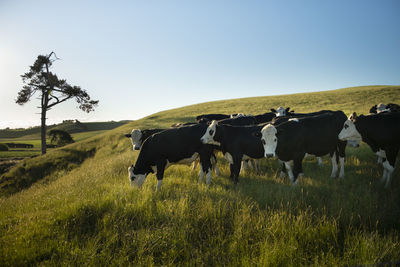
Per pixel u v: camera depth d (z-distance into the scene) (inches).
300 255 161.9
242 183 312.3
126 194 268.1
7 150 1903.3
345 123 308.0
